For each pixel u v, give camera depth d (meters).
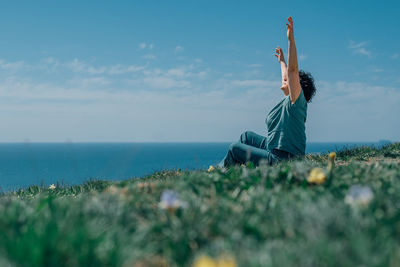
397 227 2.13
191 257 2.11
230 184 3.54
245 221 2.38
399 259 1.70
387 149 7.70
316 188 3.21
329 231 2.06
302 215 2.29
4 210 2.69
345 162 6.31
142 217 2.77
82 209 2.69
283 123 5.99
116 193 3.35
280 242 2.07
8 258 1.82
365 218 2.20
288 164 4.52
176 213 2.61
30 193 5.62
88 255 1.87
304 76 6.28
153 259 2.19
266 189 3.19
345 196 2.81
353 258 1.76
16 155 164.00
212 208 2.77
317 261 1.73
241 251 1.97
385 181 3.12
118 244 2.05
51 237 1.99
